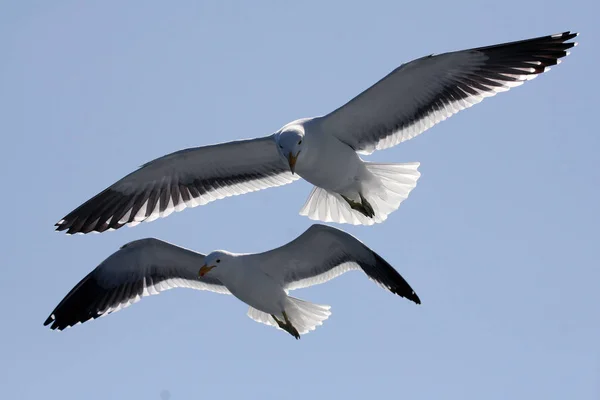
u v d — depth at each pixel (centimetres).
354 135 1506
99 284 1734
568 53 1449
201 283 1739
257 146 1535
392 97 1463
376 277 1590
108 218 1596
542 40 1443
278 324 1675
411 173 1512
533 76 1445
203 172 1585
